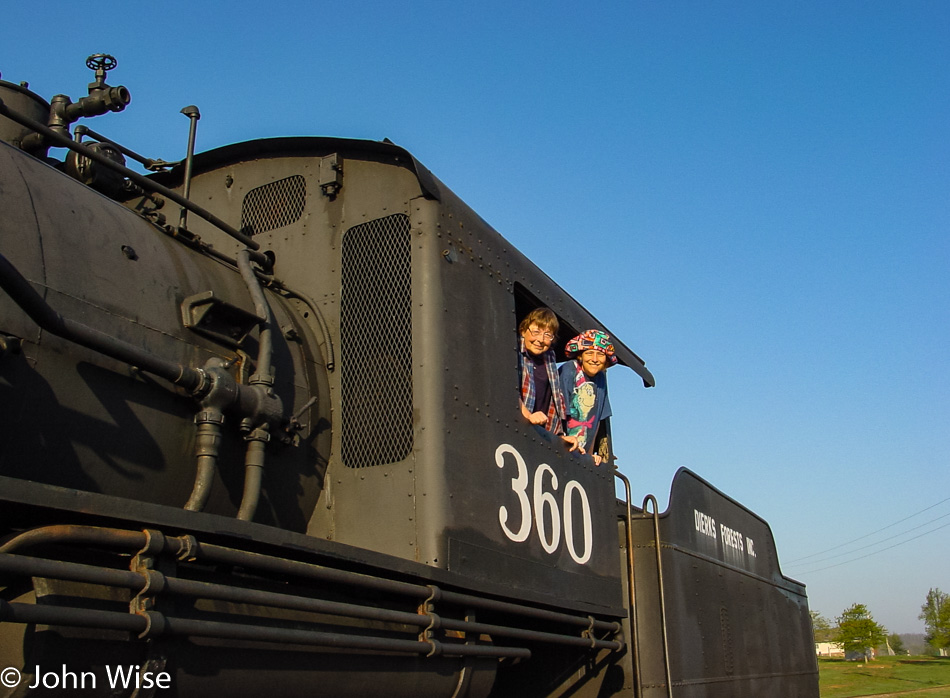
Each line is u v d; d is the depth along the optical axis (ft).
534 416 14.96
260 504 11.64
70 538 7.21
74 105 13.98
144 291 10.88
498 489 13.43
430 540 11.88
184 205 12.76
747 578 24.99
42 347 9.38
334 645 9.38
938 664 168.45
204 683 8.13
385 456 12.62
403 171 14.07
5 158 10.24
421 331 12.89
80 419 9.60
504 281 15.24
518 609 13.04
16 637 7.16
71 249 10.19
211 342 11.51
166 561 8.04
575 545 15.46
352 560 9.95
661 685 18.15
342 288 13.87
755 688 23.36
